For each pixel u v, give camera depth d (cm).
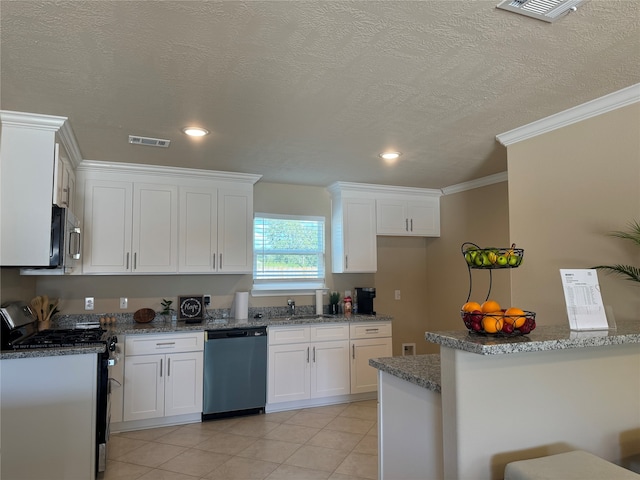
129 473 298
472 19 175
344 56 204
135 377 379
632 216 240
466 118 286
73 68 213
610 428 188
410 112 275
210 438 362
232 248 445
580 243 267
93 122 288
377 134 318
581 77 228
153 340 386
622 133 247
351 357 464
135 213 411
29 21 173
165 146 345
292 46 195
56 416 264
